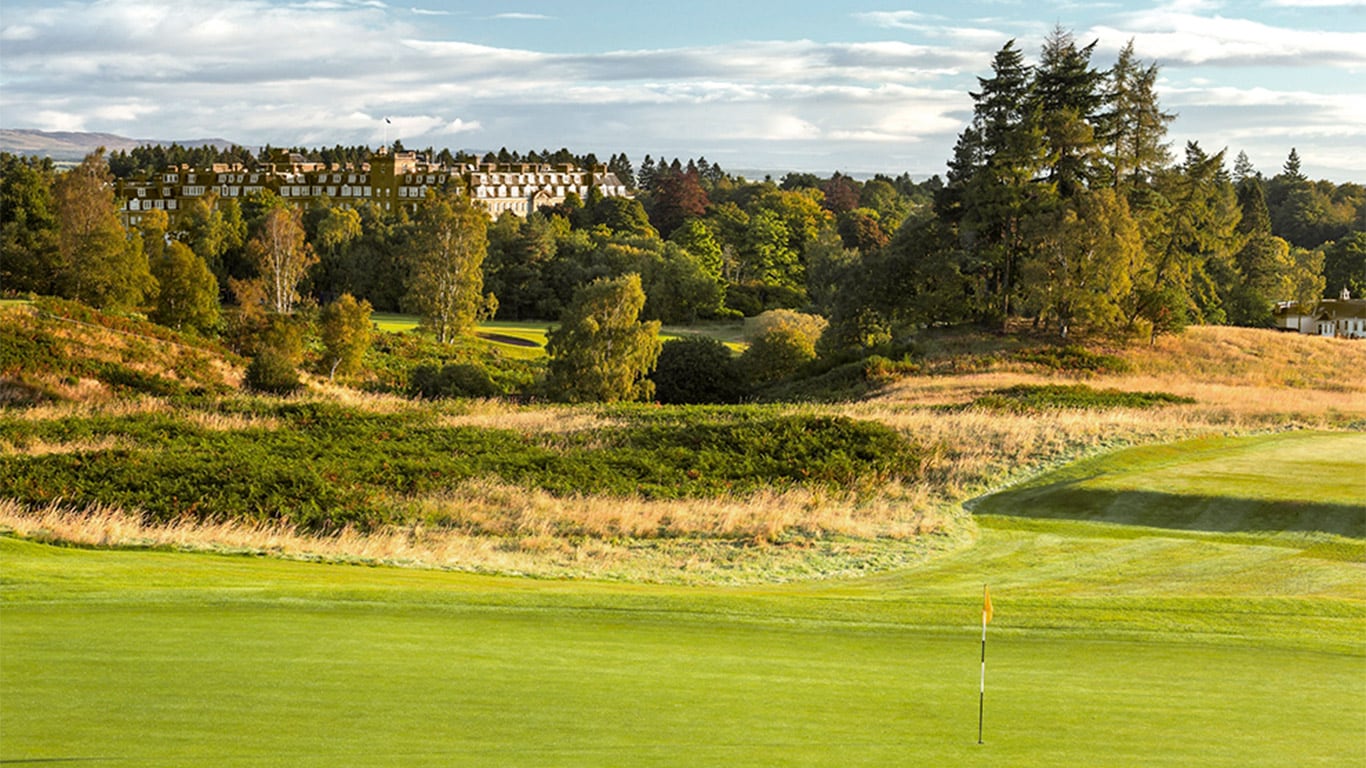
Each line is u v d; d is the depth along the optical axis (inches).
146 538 743.7
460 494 1011.3
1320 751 293.6
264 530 841.5
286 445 1203.9
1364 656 417.7
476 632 411.2
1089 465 1129.4
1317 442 1230.9
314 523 896.3
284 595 451.5
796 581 733.9
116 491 922.7
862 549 839.1
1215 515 877.8
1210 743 298.8
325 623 411.8
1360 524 834.8
